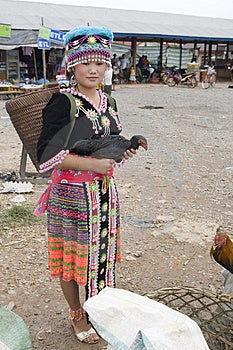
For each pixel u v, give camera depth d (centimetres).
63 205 267
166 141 955
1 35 1363
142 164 752
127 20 2884
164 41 3033
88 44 250
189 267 409
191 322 194
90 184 263
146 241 457
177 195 600
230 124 1205
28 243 439
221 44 3494
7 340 204
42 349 296
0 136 963
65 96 254
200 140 976
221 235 297
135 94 2030
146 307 198
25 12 2544
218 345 241
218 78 3130
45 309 339
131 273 394
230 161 795
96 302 201
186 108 1536
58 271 281
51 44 1694
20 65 2145
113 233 281
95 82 257
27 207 522
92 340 302
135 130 1081
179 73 2723
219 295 253
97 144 255
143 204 561
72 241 272
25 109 283
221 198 596
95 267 276
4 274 383
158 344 176
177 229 488
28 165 711
